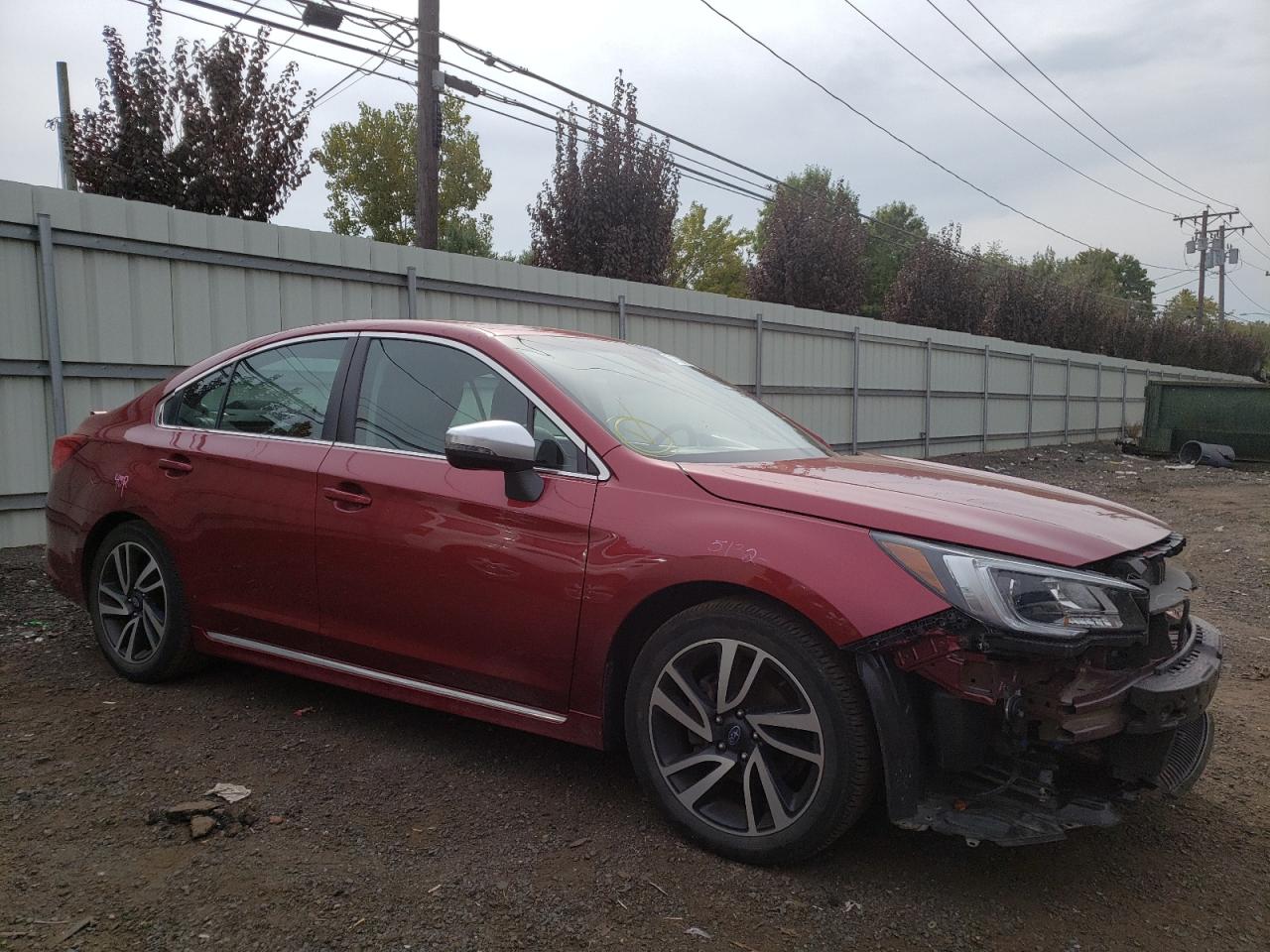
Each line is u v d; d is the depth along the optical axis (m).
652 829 2.88
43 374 7.15
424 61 12.88
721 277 49.31
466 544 3.08
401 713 3.82
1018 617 2.34
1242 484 16.03
